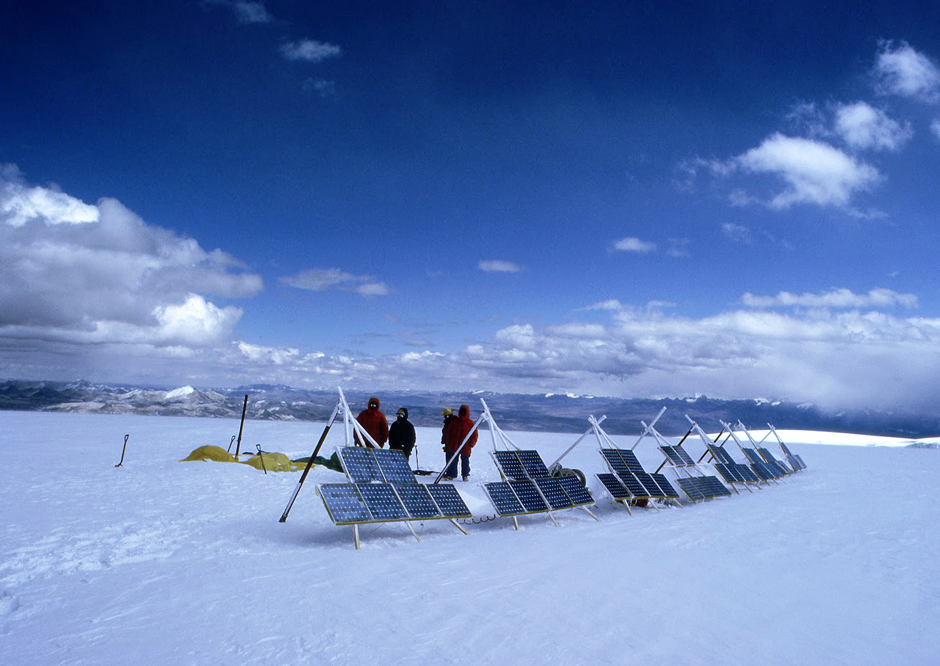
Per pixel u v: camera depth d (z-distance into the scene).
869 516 12.41
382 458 10.23
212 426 34.75
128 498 11.47
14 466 14.71
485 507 11.62
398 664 4.48
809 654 4.95
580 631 5.27
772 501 14.97
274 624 5.31
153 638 4.95
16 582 6.48
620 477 13.25
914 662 4.86
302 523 10.23
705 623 5.60
